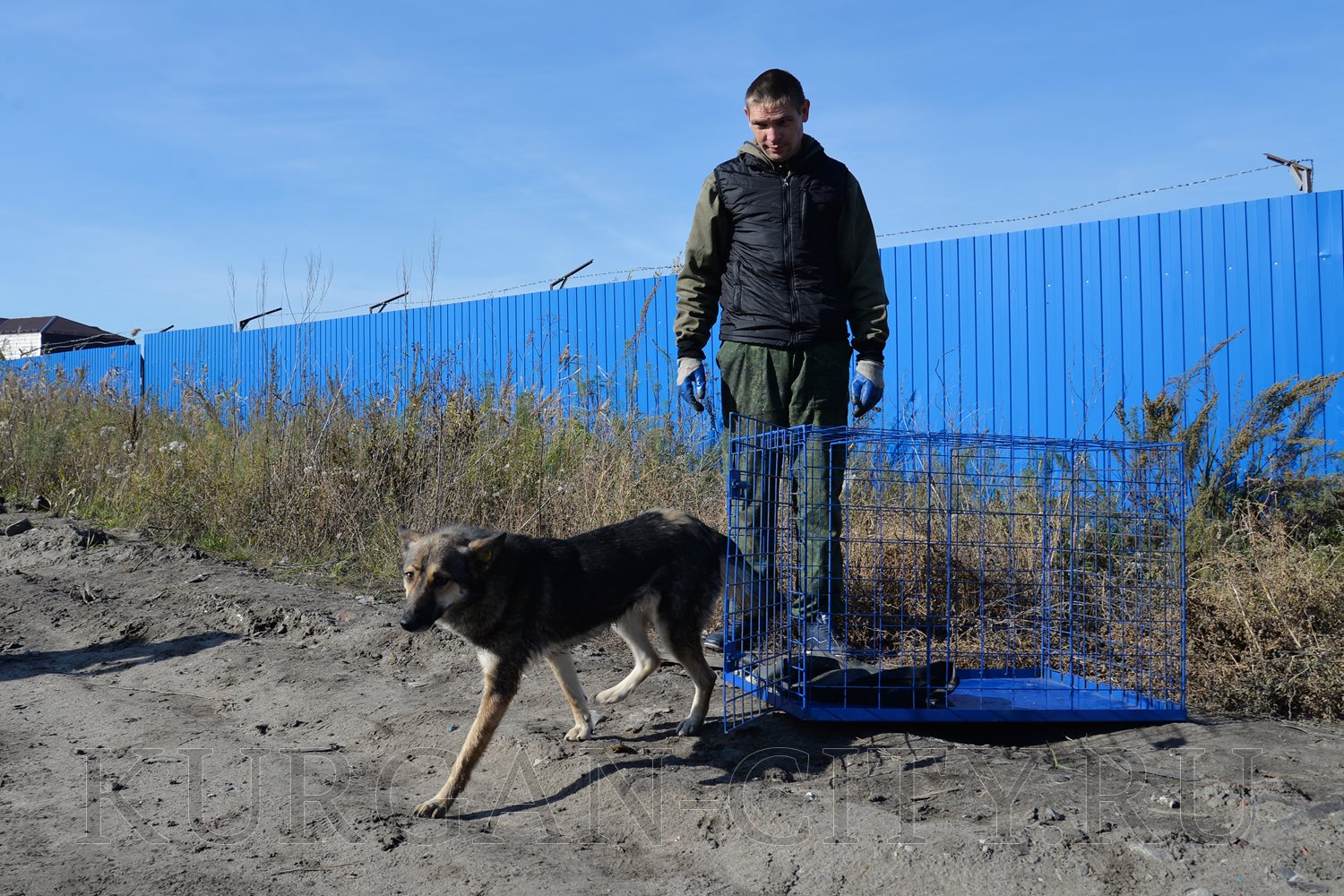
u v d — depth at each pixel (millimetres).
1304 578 5258
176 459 10539
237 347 16203
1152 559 5625
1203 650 5246
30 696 5520
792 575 5164
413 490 8906
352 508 8828
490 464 8898
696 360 5387
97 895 3205
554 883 3266
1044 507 5590
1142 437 7781
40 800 4035
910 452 5609
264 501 9320
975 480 6145
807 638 4852
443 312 14188
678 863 3453
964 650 5746
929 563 4930
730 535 5121
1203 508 6926
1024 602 5953
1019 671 5387
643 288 11789
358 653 6039
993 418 9477
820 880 3217
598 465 8602
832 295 5203
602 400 10492
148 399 13250
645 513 5141
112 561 8531
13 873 3352
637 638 5180
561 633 4574
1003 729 4676
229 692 5598
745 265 5234
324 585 7734
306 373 10414
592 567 4680
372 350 15125
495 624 4359
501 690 4312
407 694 5312
